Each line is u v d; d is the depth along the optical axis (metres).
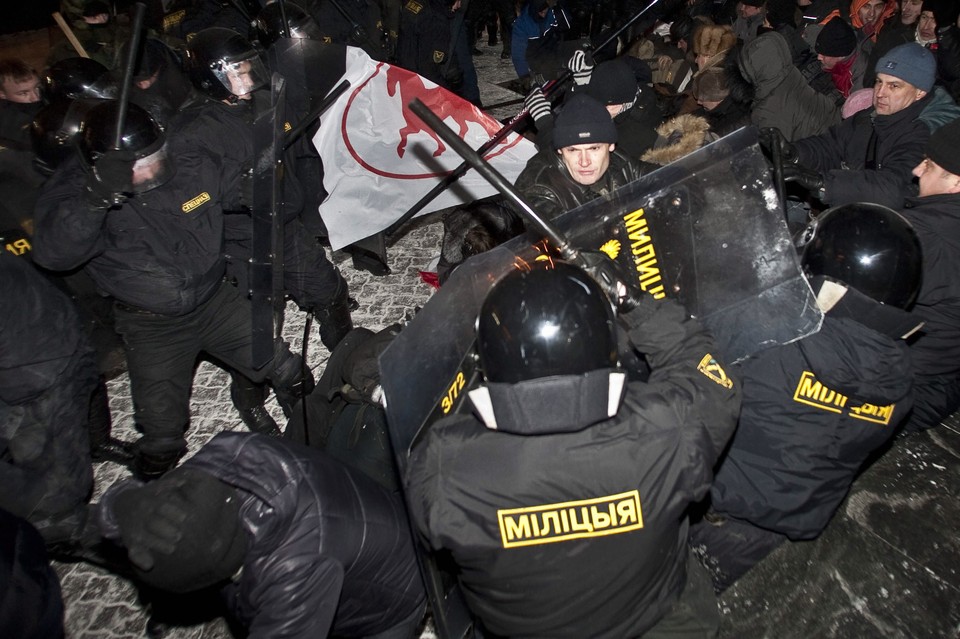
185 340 2.71
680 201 1.83
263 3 4.88
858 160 3.19
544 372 1.29
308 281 3.27
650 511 1.37
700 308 1.83
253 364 2.81
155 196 2.50
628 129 3.38
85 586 2.61
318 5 5.05
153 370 2.67
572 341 1.29
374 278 4.27
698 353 1.53
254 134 2.78
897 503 2.55
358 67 3.49
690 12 6.26
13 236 2.79
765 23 5.14
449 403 1.76
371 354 2.21
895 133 2.98
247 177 2.77
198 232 2.60
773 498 1.91
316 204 4.20
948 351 2.43
